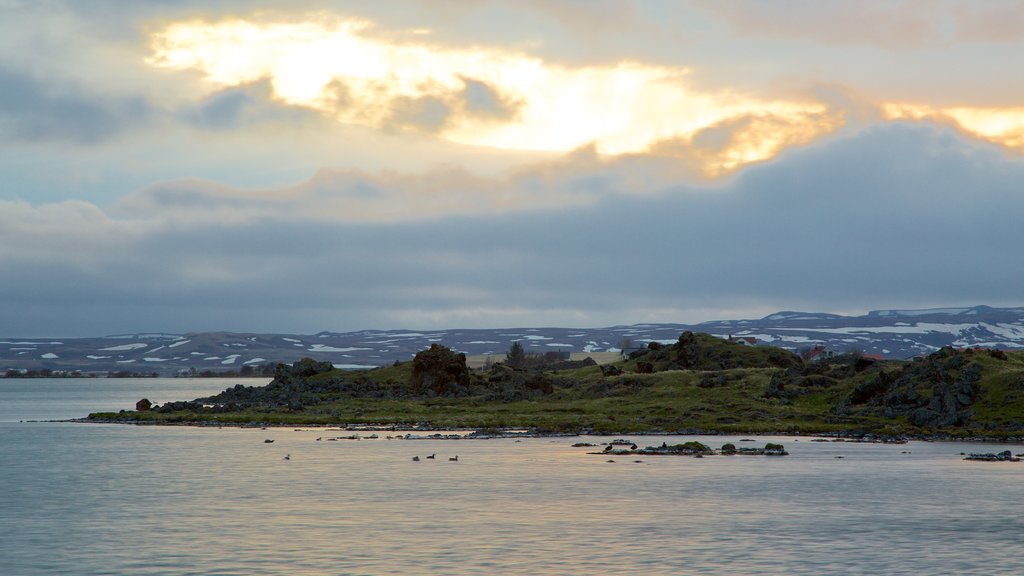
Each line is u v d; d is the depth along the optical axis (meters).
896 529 106.50
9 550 94.69
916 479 148.62
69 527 107.12
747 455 185.25
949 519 112.81
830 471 159.50
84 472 158.50
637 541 99.44
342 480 147.25
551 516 114.38
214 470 160.75
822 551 94.94
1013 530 106.06
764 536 102.19
